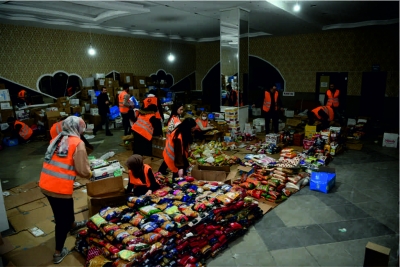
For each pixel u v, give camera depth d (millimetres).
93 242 2953
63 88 10078
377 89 10477
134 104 8477
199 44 14820
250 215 3689
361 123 9023
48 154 2906
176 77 14281
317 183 4691
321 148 6383
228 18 7402
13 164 6359
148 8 7270
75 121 2957
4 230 3549
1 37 8453
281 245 3281
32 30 9094
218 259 3051
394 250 3125
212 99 14867
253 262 2992
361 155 6699
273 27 9945
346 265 2920
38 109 9320
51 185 2830
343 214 3967
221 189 3572
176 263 2773
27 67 9102
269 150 6637
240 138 7738
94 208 3389
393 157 6500
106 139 8500
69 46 10062
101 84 10266
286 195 4461
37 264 2932
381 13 8227
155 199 3271
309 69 11883
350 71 10922
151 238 2652
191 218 2902
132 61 12180
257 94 13625
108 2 6359
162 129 6680
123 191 3621
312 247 3234
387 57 10078
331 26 10148
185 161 4238
